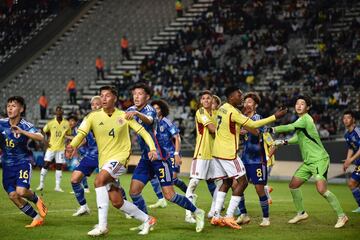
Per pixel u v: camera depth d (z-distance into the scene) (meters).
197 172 28.47
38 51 100.44
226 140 27.36
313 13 91.19
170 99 82.44
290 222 29.31
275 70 83.56
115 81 88.25
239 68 84.19
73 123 47.16
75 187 30.30
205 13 100.50
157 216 31.20
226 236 25.02
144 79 85.12
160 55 93.06
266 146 35.41
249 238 24.70
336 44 84.25
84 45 101.31
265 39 88.19
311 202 40.00
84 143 41.22
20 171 26.44
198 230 25.86
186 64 89.19
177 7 102.12
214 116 28.91
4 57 100.06
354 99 74.56
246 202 38.88
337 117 72.19
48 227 26.72
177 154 33.44
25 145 26.62
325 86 76.75
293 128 28.62
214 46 91.56
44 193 43.22
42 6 107.94
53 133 46.09
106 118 24.88
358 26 85.25
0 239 23.83
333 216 31.98
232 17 95.12
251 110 29.58
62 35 103.75
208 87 82.75
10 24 103.94
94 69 96.44
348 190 52.28
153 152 24.28
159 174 25.61
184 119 78.06
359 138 33.38
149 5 106.81
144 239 24.05
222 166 27.38
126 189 48.16
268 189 37.62
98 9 108.44
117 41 100.88
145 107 25.77
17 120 26.30
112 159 24.70
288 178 61.56
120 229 26.41
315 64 81.75
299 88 78.25
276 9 94.31
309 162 28.81
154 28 101.81
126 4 108.19
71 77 95.81
